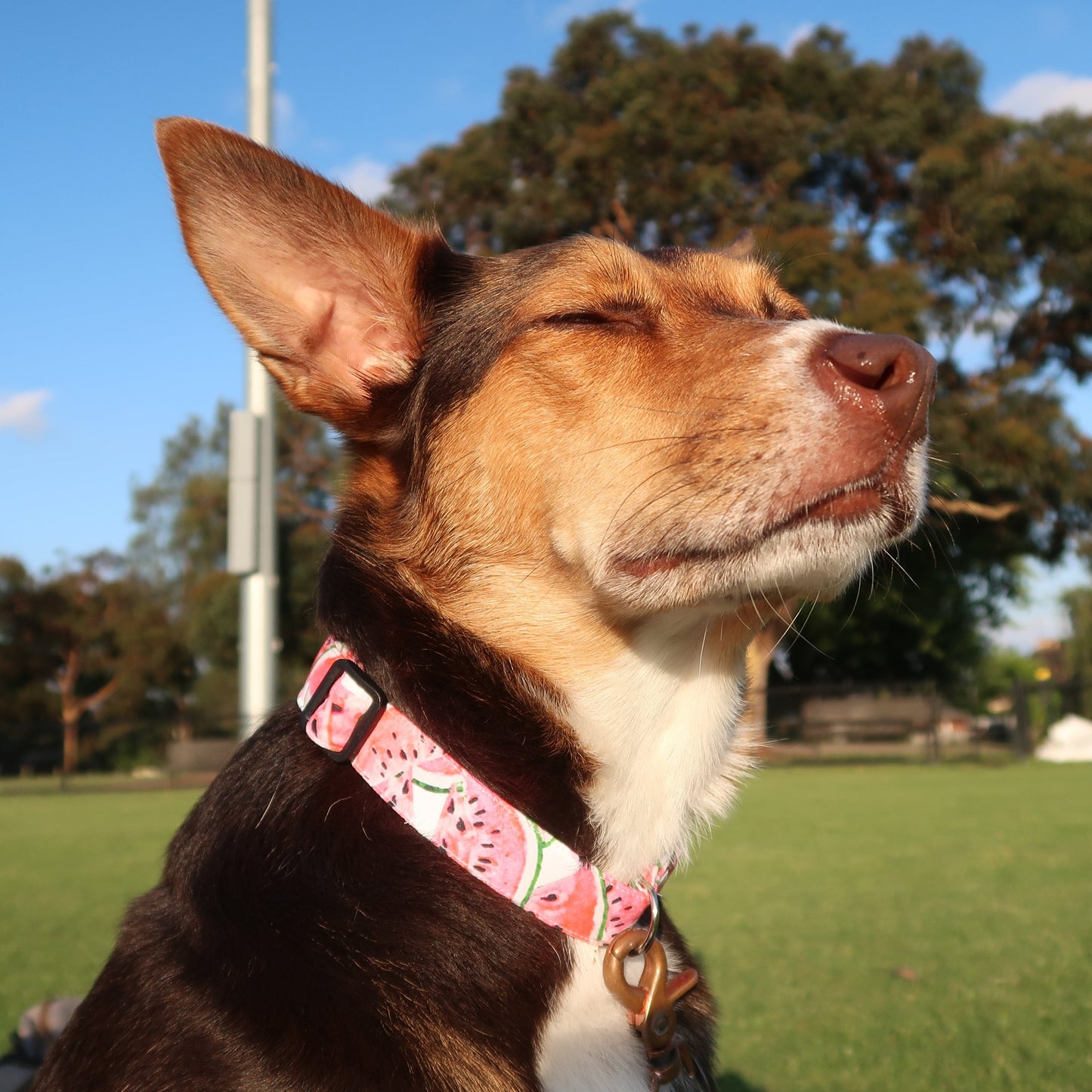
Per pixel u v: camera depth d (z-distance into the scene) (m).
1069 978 0.87
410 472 0.49
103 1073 0.38
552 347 0.49
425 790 0.41
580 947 0.42
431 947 0.39
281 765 0.43
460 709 0.45
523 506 0.47
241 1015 0.37
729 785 0.51
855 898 1.21
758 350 0.46
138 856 1.73
